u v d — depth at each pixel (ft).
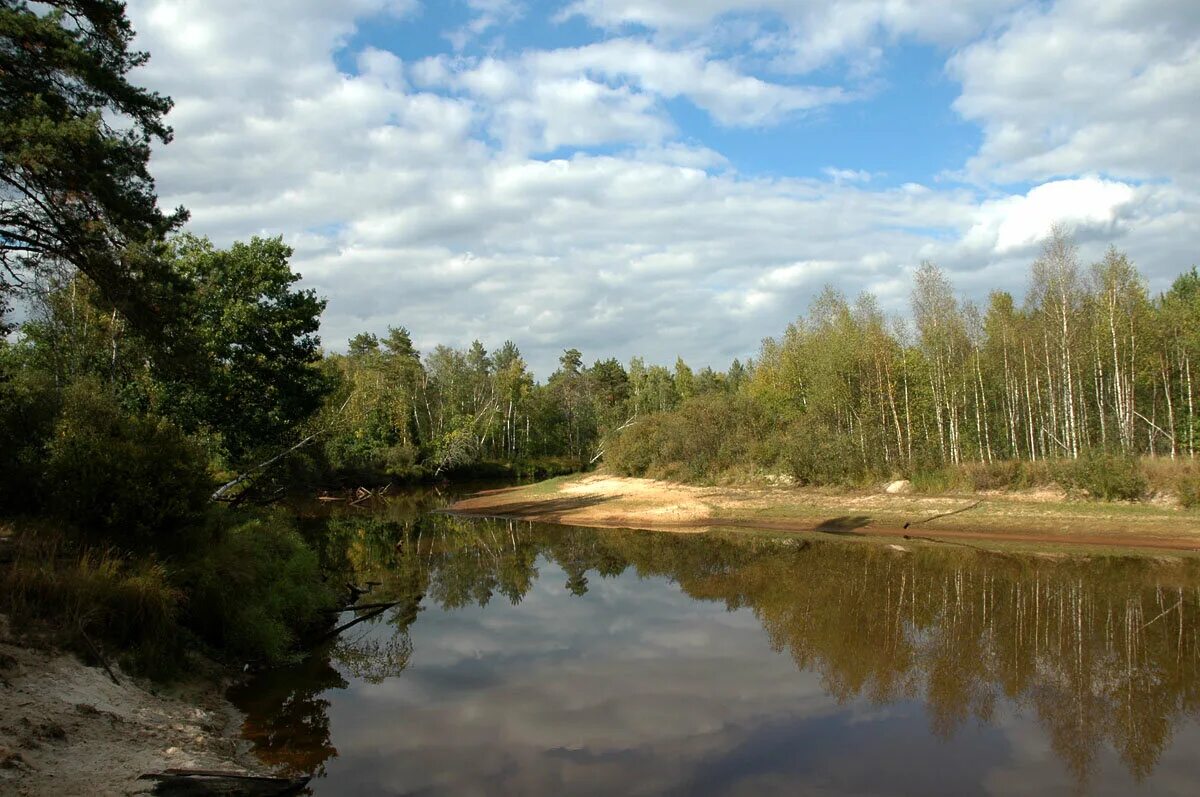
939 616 54.95
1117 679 40.45
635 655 46.37
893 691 38.96
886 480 123.95
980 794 26.99
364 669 43.62
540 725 34.32
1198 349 110.63
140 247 48.78
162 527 45.24
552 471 261.24
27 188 44.68
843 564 77.87
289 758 30.09
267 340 88.07
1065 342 111.14
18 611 32.45
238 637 42.86
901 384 129.39
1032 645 47.09
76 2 45.57
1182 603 57.67
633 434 182.39
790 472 137.80
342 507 157.79
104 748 25.66
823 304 144.97
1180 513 87.51
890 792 27.12
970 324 128.16
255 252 87.86
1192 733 32.86
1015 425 123.54
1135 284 111.86
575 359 354.33
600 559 86.69
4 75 41.75
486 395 286.25
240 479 81.56
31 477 45.65
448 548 97.09
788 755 30.58
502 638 51.03
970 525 95.96
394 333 260.83
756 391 169.27
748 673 42.32
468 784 27.68
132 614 36.32
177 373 55.26
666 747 31.50
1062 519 91.50
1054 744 31.76
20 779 21.45
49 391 56.29
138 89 47.57
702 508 124.88
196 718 32.27
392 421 215.92
